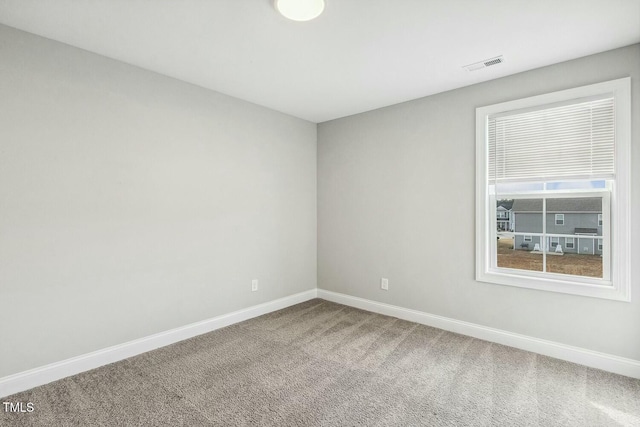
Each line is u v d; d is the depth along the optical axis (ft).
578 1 5.70
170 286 9.14
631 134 7.23
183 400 6.45
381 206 11.70
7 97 6.52
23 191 6.73
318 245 13.88
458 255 9.89
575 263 8.19
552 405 6.31
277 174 12.19
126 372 7.52
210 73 8.86
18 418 5.86
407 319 11.05
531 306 8.63
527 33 6.77
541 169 8.56
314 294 13.82
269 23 6.45
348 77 9.07
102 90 7.80
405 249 11.09
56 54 7.11
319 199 13.80
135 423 5.76
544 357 8.29
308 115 12.67
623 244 7.33
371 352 8.62
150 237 8.71
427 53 7.66
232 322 10.70
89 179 7.62
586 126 7.88
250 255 11.28
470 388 6.91
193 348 8.84
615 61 7.40
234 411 6.13
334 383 7.11
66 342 7.32
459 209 9.86
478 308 9.54
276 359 8.21
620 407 6.24
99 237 7.79
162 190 8.94
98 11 6.03
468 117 9.62
